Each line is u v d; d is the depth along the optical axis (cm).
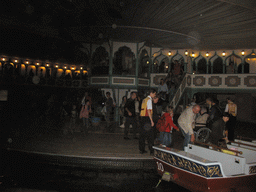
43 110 1861
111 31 1188
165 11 901
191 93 1809
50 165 662
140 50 1414
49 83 2214
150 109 680
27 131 1077
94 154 682
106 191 493
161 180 558
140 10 897
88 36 1305
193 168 448
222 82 1747
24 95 2088
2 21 1178
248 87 1673
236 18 978
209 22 1038
